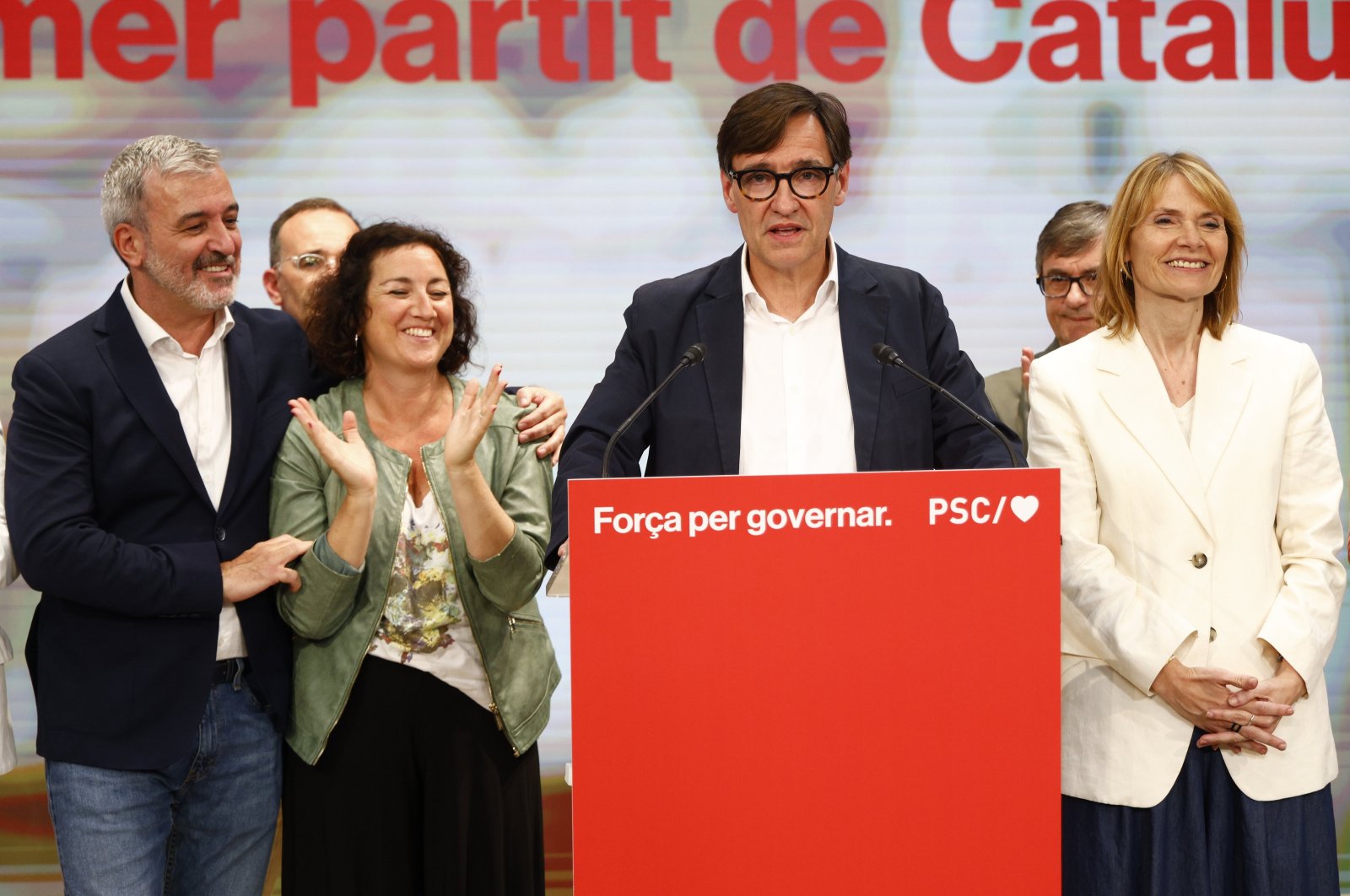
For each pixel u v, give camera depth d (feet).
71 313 14.56
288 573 7.98
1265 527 8.01
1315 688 7.94
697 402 8.32
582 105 14.78
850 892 6.31
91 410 8.08
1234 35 14.94
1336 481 8.23
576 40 14.73
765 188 7.97
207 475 8.38
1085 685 8.10
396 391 8.48
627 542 6.24
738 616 6.26
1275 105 14.99
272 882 13.26
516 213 14.82
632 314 8.70
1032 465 8.46
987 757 6.34
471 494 7.78
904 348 8.38
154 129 14.53
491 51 14.71
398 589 8.14
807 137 7.94
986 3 14.87
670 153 14.83
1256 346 8.32
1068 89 14.93
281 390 8.66
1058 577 6.36
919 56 14.87
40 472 7.97
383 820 8.09
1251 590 7.91
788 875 6.30
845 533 6.28
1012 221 14.99
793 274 8.36
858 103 14.87
